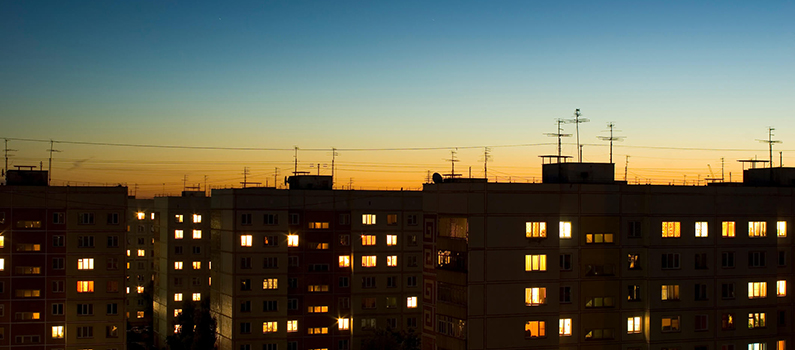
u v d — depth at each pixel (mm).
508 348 69250
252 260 116688
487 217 69312
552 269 70625
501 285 69312
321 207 119875
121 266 103875
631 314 72938
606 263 72438
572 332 71188
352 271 120125
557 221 71062
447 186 72812
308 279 118750
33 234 101312
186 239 161875
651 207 73438
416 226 123062
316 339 118625
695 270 74500
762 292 76750
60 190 102312
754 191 76875
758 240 76750
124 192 104500
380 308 120875
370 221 121500
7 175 103688
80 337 102375
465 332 68875
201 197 163250
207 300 148500
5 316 100188
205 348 122688
